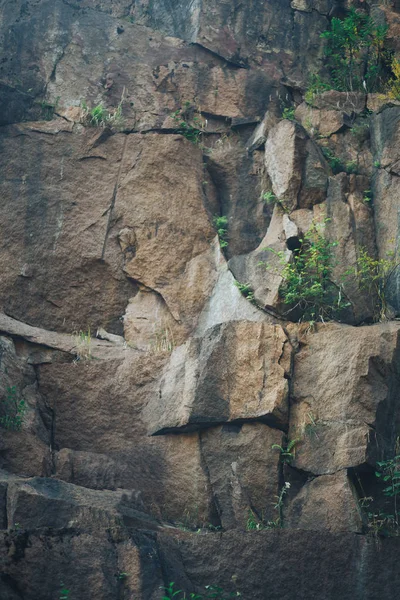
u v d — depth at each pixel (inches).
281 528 328.8
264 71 492.7
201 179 444.5
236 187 446.6
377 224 418.6
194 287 416.2
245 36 495.8
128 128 459.5
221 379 363.3
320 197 421.7
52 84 466.9
